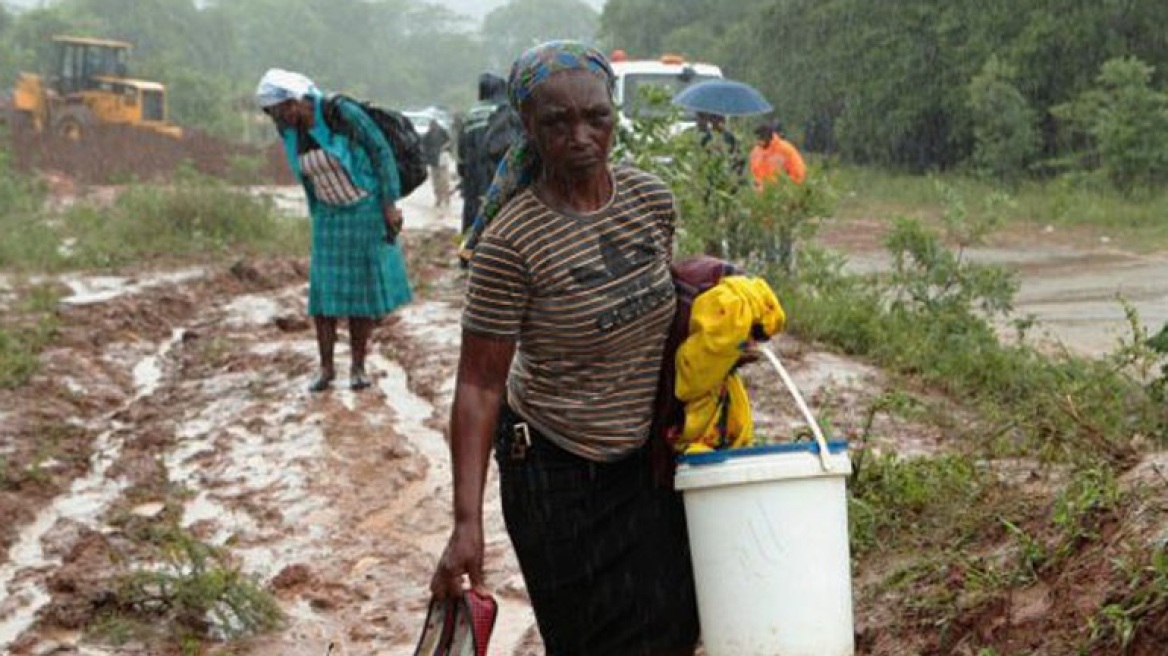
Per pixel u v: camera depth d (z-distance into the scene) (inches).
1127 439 227.9
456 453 143.3
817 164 452.4
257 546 263.7
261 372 406.3
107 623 220.8
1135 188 928.3
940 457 237.0
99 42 1722.4
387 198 355.6
